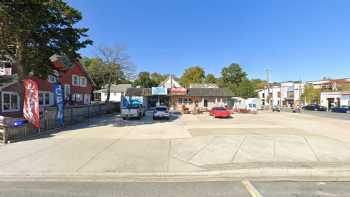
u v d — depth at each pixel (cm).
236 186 655
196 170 782
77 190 630
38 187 653
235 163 846
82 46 2033
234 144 1168
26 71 1850
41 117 1716
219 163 850
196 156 950
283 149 1055
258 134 1528
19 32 1523
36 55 1742
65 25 1900
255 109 4175
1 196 591
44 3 1566
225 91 4862
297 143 1191
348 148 1084
